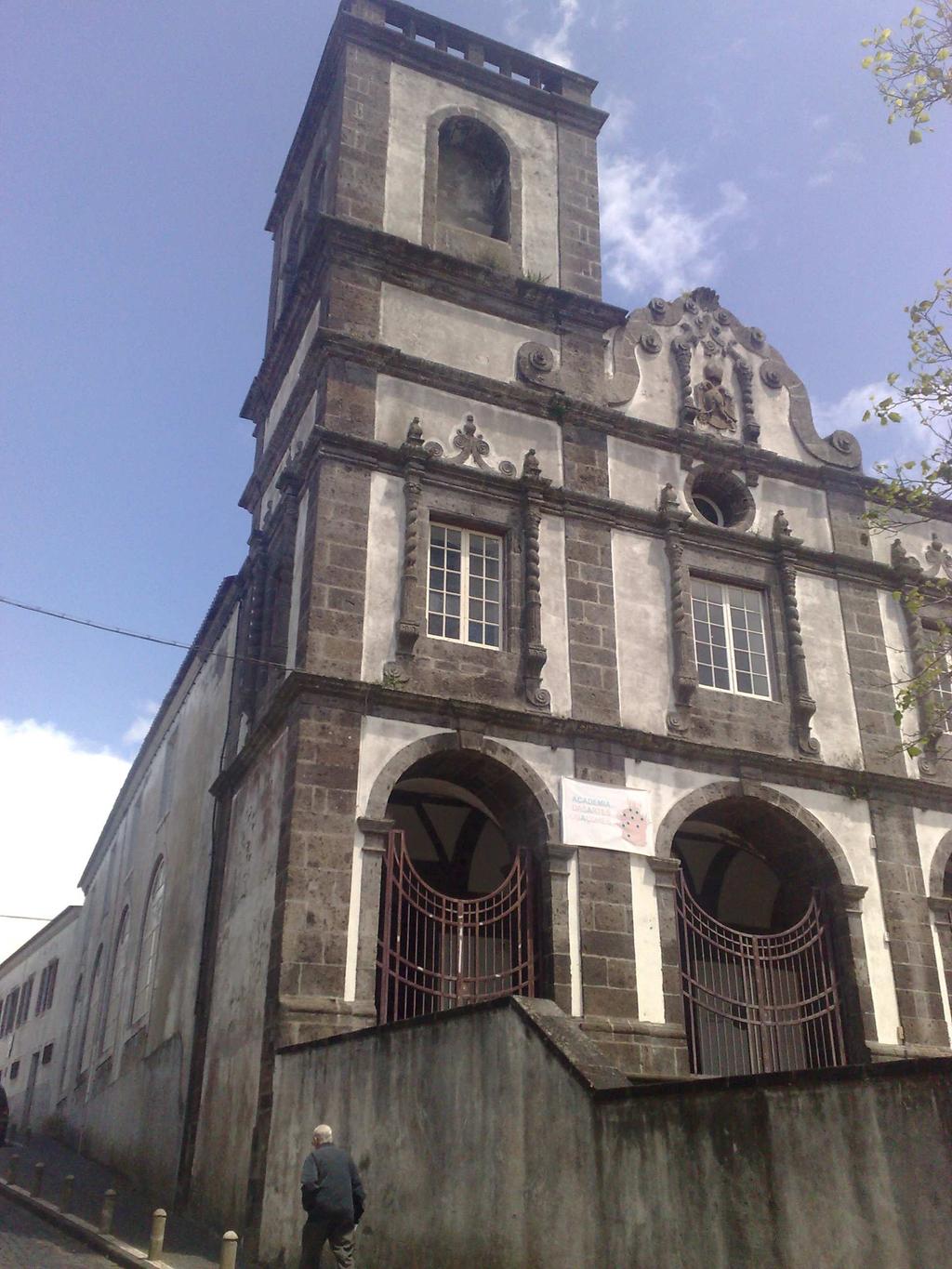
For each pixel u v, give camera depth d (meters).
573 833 15.67
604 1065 8.97
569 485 18.25
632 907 15.66
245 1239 12.86
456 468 17.23
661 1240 7.84
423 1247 9.93
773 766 17.44
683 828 19.47
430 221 19.58
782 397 20.98
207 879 18.83
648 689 17.30
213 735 21.16
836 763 18.09
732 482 19.72
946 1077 6.58
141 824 28.72
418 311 18.62
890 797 18.12
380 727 15.27
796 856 17.80
